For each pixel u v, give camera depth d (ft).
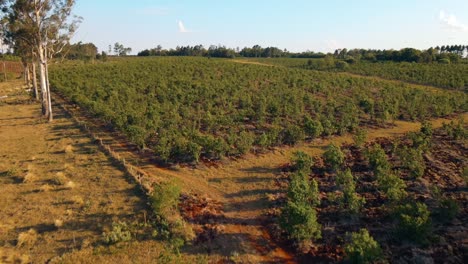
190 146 113.91
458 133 135.44
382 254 66.33
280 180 103.40
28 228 76.89
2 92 242.37
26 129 150.41
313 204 86.99
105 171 105.19
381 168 97.91
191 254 69.97
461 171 105.81
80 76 278.67
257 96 201.16
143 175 102.68
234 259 68.54
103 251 69.51
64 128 151.23
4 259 66.90
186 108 167.22
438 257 67.62
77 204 85.92
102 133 143.95
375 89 241.14
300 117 168.04
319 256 70.13
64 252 69.15
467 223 78.69
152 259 67.72
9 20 155.53
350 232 77.36
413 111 171.22
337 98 206.69
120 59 505.66
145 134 126.72
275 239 75.77
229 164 114.42
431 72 303.48
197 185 100.17
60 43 173.88
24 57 213.87
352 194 83.41
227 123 150.71
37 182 98.32
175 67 323.37
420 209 73.92
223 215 84.99
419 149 116.57
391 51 442.91
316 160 118.21
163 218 79.41
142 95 204.64
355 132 149.18
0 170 106.73
